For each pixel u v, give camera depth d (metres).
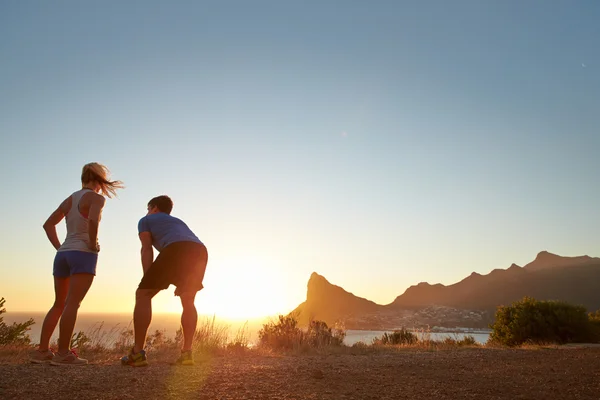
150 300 4.41
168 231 4.52
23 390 2.90
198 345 7.09
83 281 4.55
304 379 3.65
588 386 3.63
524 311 17.80
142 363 4.26
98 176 4.88
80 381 3.26
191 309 4.53
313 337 10.54
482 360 5.99
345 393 3.11
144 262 4.49
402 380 3.82
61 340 4.48
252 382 3.39
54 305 4.72
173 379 3.42
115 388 3.01
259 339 10.01
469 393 3.25
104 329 7.43
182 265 4.39
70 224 4.68
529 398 3.12
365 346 10.76
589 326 17.34
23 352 5.98
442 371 4.57
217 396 2.84
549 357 6.42
